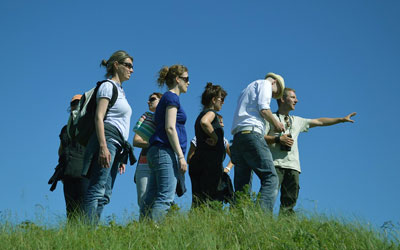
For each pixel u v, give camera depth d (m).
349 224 5.44
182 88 6.02
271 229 5.21
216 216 5.64
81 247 4.76
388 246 4.95
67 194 6.37
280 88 6.97
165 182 5.52
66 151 6.39
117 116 5.71
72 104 6.74
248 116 6.37
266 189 6.02
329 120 7.68
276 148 7.05
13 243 4.95
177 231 5.15
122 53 6.02
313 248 4.81
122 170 6.75
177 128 5.80
